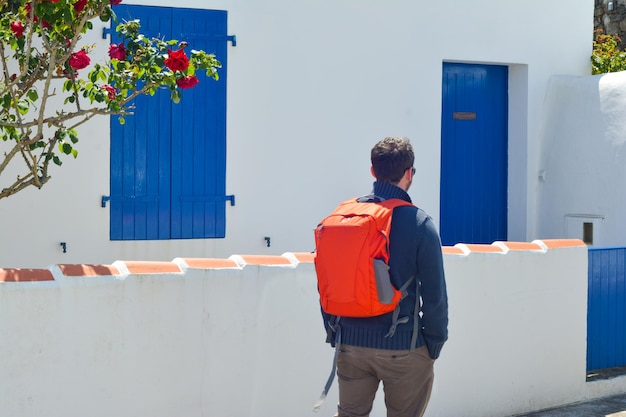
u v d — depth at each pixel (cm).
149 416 465
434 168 847
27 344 427
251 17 757
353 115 802
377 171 419
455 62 884
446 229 884
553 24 920
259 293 501
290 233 775
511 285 620
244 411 498
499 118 920
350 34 799
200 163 743
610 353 716
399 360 396
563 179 901
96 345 447
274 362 508
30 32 487
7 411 422
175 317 473
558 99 912
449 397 588
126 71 529
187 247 739
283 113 771
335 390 532
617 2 1230
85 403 444
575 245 666
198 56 543
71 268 447
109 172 709
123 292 455
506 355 619
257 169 762
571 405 663
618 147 852
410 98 832
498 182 920
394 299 389
